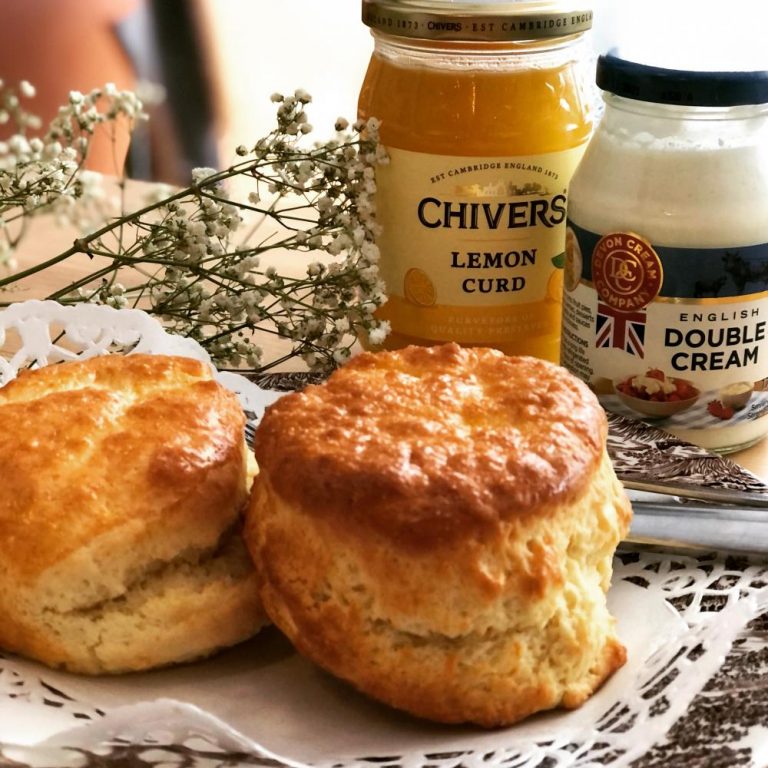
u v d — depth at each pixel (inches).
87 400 9.1
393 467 7.7
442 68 12.0
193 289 12.6
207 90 25.3
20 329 11.4
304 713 8.1
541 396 8.6
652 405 11.6
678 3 12.4
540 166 12.2
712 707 7.6
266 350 14.3
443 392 8.7
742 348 11.4
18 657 8.4
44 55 25.3
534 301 12.8
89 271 15.8
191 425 8.9
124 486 8.4
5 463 8.5
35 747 6.9
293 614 8.0
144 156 24.9
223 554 8.8
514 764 7.4
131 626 8.2
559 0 11.9
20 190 12.5
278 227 17.6
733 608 8.5
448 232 12.4
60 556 8.1
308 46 25.1
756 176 11.0
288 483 8.0
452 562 7.5
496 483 7.7
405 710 7.9
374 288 12.4
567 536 8.1
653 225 11.0
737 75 10.6
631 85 11.0
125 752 7.0
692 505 10.1
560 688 8.0
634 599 9.1
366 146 12.4
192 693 8.3
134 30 25.1
